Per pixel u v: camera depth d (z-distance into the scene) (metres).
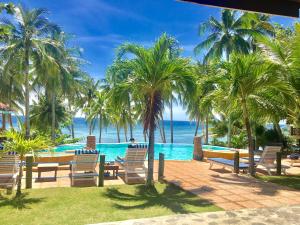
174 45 10.14
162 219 6.07
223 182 10.18
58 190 8.96
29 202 7.61
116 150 23.67
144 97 10.42
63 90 32.12
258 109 12.29
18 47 26.28
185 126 127.81
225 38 28.97
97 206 7.29
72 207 7.19
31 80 33.47
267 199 7.96
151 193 8.77
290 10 2.53
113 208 7.12
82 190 9.02
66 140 26.34
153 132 9.95
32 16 26.91
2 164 9.19
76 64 35.28
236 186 9.55
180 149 26.03
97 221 6.13
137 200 7.93
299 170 13.59
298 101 11.71
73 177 10.34
